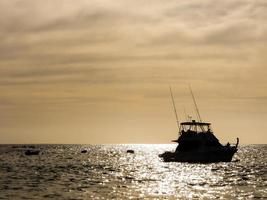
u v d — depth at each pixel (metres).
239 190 72.25
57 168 128.62
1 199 61.66
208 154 127.19
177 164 135.50
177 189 73.75
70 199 61.81
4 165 142.62
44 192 69.31
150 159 194.62
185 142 131.25
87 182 85.44
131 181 88.12
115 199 61.97
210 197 64.25
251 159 184.25
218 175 101.56
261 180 89.44
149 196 65.25
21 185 79.06
